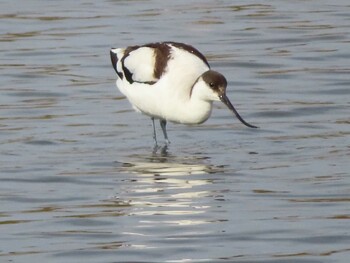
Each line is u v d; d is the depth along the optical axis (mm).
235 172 15008
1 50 22328
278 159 15648
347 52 22094
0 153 16062
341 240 12406
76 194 14164
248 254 12039
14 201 13930
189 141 16781
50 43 22734
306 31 23578
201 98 15836
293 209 13430
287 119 17984
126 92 16609
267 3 26094
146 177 14836
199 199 13852
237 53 22062
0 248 12305
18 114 18234
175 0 26469
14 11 25297
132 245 12344
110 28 23750
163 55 16172
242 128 17484
